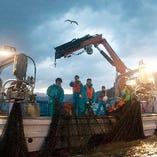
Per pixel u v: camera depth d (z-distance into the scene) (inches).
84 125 487.5
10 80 418.6
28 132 430.0
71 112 515.2
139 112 551.8
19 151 402.9
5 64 466.9
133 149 479.2
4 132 402.9
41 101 522.6
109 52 711.1
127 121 534.0
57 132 452.4
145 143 518.0
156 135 581.9
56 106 461.1
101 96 576.7
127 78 637.9
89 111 514.9
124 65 709.9
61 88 484.4
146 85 580.1
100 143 501.0
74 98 521.3
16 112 409.4
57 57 692.7
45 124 446.9
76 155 453.4
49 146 442.0
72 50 691.4
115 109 547.2
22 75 416.2
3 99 417.4
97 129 502.0
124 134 526.9
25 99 416.5
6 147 400.2
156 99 641.6
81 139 477.7
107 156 441.7
